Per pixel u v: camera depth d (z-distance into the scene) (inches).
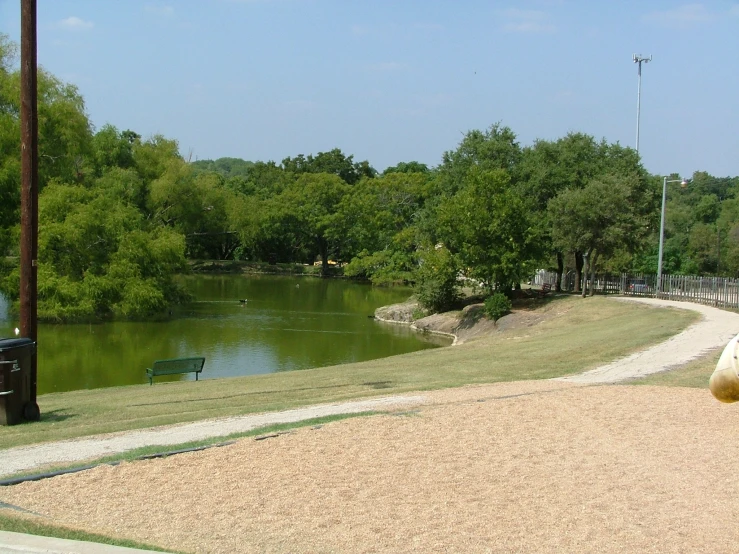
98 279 1665.8
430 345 1483.8
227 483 329.1
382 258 3134.8
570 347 938.1
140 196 2608.3
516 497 313.9
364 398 565.3
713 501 314.3
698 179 5221.5
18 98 1708.9
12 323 1555.1
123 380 1008.9
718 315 1225.4
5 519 276.7
